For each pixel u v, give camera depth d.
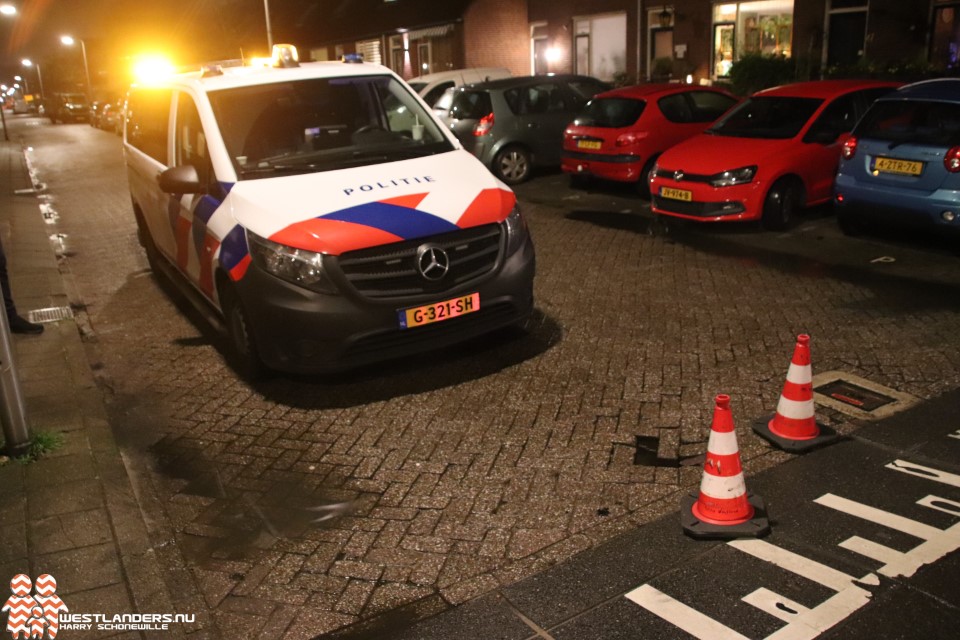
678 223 9.41
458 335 5.04
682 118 10.98
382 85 6.09
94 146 27.45
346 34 32.44
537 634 2.93
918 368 5.00
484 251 5.04
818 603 3.00
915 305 6.16
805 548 3.33
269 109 5.71
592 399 4.87
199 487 4.16
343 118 5.81
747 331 5.84
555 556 3.39
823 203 9.06
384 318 4.73
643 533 3.51
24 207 13.77
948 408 4.46
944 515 3.50
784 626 2.89
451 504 3.85
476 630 2.98
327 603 3.19
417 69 29.83
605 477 4.00
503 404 4.86
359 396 5.07
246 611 3.17
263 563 3.48
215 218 5.31
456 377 5.27
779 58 16.72
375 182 5.13
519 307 5.27
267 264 4.75
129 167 8.20
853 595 3.03
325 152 5.53
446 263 4.83
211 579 3.39
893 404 4.55
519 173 12.77
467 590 3.21
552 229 9.55
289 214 4.83
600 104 11.40
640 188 10.93
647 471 4.04
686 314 6.29
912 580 3.09
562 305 6.64
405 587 3.26
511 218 5.23
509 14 25.36
